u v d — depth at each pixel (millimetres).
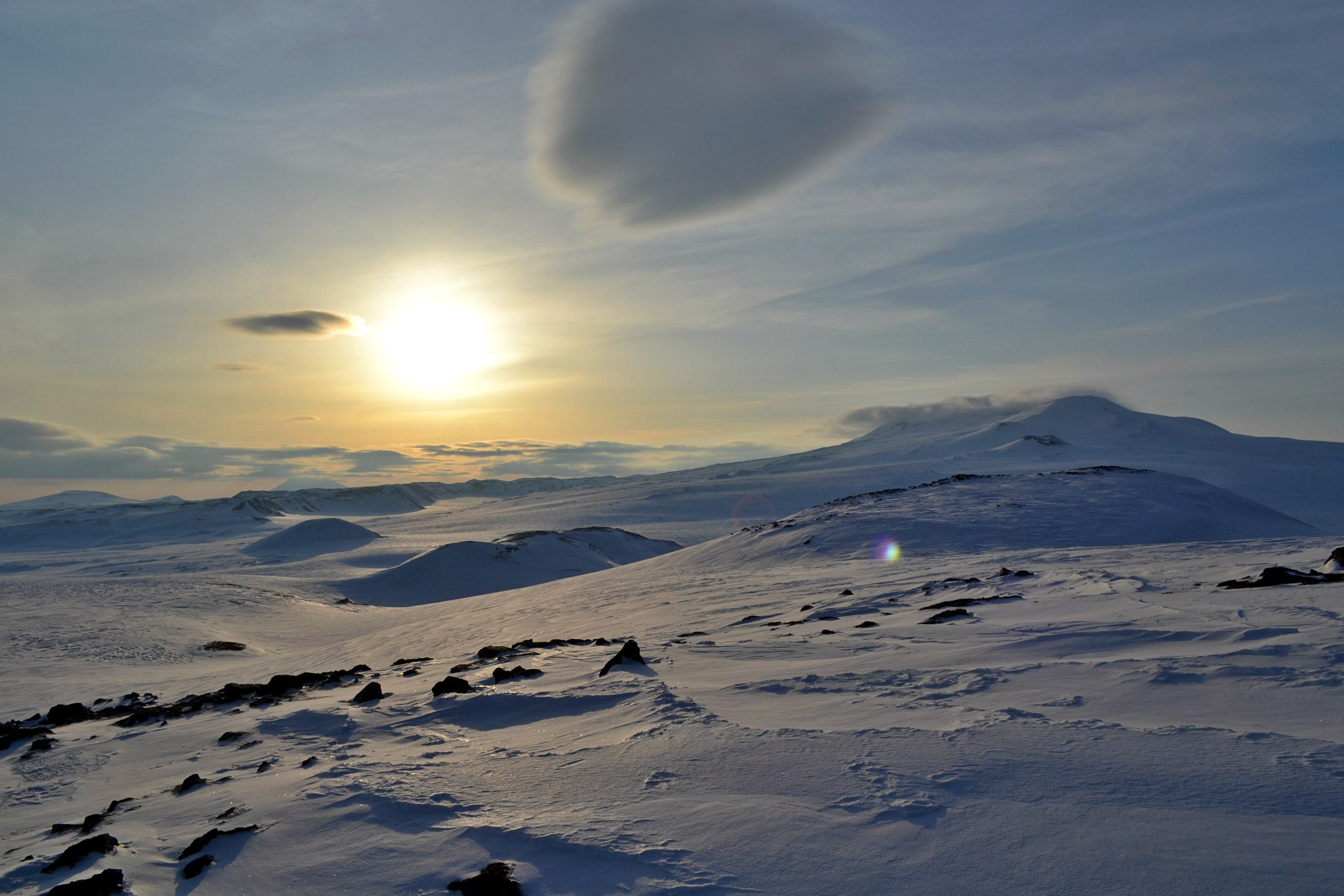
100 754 9008
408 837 4160
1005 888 2885
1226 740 4227
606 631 17734
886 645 9008
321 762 6301
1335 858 2865
